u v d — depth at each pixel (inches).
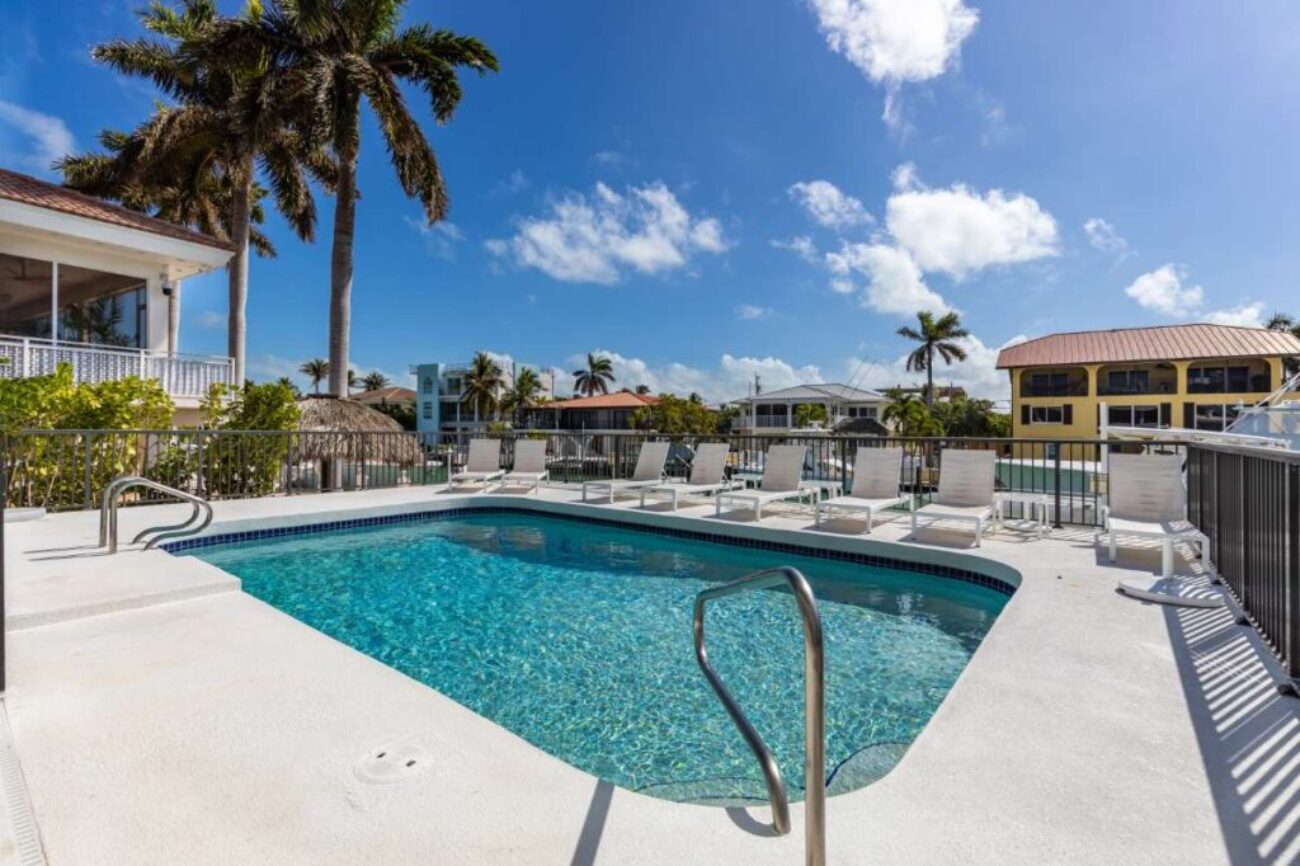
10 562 178.7
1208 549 180.5
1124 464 214.7
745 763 110.7
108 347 446.9
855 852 63.1
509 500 354.6
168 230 470.0
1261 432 329.4
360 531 313.0
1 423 276.2
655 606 201.0
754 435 346.3
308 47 560.4
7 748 83.2
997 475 321.4
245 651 119.6
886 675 145.6
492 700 136.2
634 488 319.6
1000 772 78.5
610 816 69.0
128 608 144.9
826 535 244.7
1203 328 1259.8
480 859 61.8
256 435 364.2
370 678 107.1
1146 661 115.5
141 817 68.5
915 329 1760.6
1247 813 69.7
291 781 75.7
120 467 330.3
